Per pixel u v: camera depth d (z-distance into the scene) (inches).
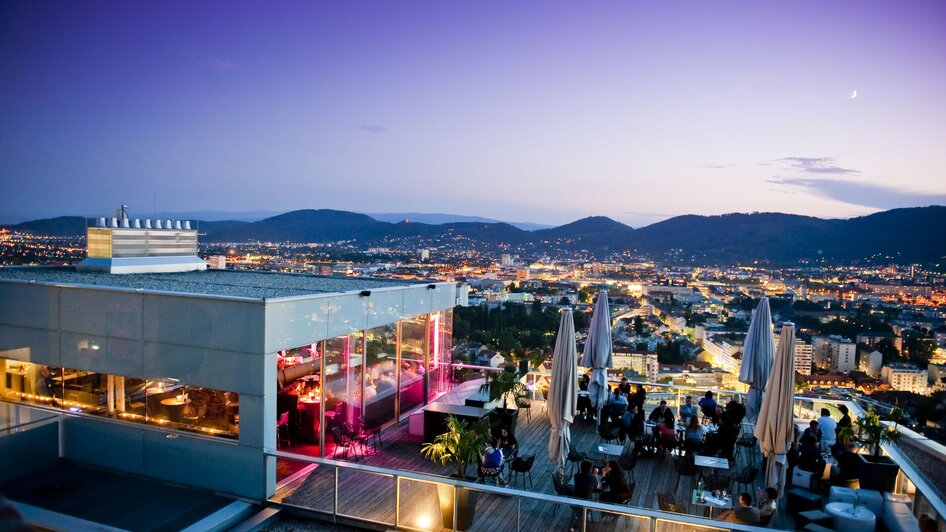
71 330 441.7
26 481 418.6
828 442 501.7
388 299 538.0
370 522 360.5
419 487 353.7
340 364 471.8
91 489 406.0
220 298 390.6
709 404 557.0
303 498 385.1
